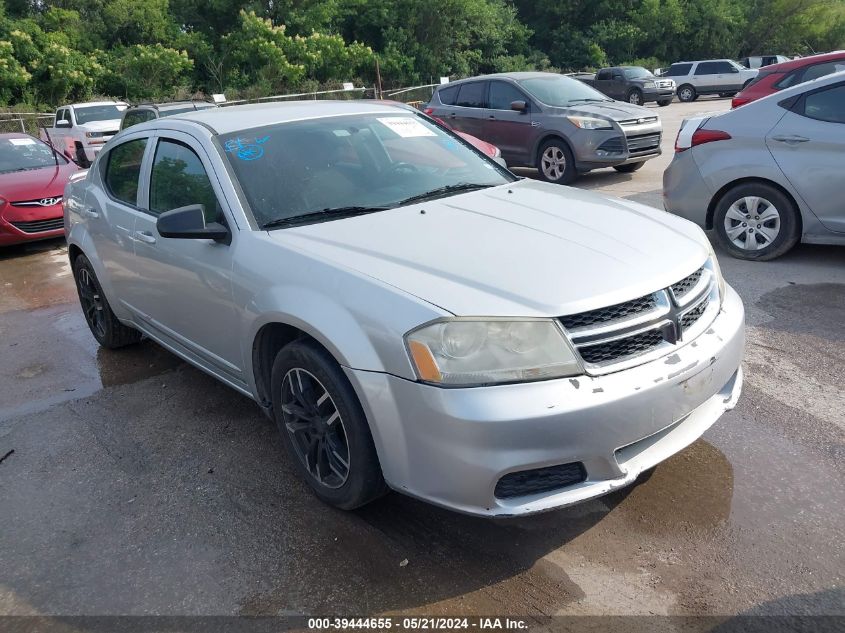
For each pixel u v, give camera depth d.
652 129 10.62
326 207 3.45
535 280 2.63
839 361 4.25
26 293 7.02
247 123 3.85
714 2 47.97
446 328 2.47
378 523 3.02
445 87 12.31
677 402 2.64
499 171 4.20
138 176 4.29
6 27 30.64
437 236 3.04
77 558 2.93
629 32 46.97
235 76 34.00
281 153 3.67
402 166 3.89
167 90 32.56
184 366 4.88
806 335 4.64
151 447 3.80
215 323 3.52
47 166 9.70
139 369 4.88
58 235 8.83
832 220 5.74
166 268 3.83
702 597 2.51
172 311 3.93
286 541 2.94
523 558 2.76
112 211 4.46
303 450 3.19
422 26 38.81
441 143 4.25
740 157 6.04
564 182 10.59
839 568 2.60
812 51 50.06
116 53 33.31
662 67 47.75
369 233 3.12
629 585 2.59
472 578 2.67
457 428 2.41
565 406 2.41
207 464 3.59
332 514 3.10
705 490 3.10
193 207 3.29
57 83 30.53
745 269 6.01
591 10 49.09
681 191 6.49
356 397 2.74
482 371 2.44
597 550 2.77
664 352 2.66
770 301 5.26
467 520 3.01
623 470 2.57
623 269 2.73
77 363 5.08
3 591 2.76
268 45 32.88
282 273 3.02
